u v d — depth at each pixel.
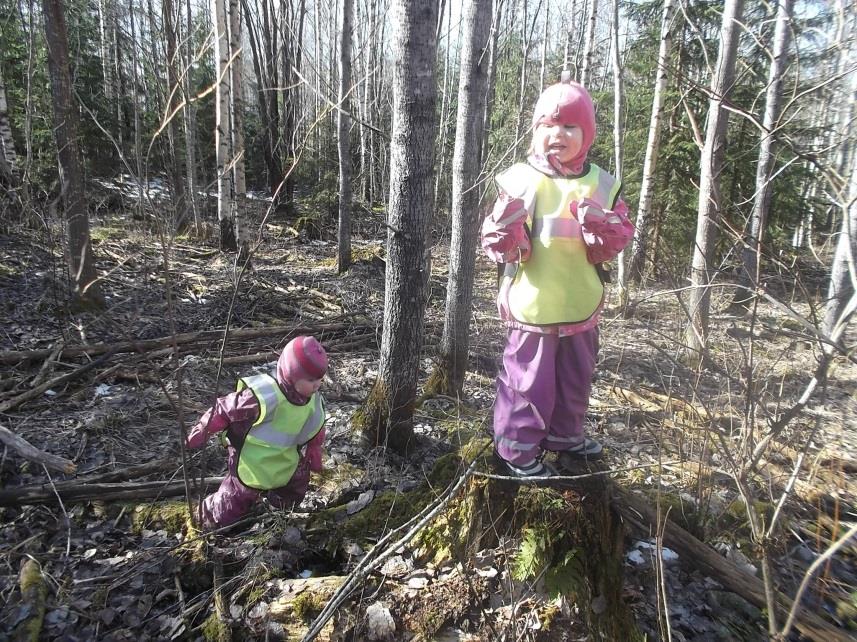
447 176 17.61
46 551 2.93
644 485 3.66
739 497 3.59
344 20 9.94
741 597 2.87
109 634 2.48
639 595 2.92
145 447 3.98
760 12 6.52
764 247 2.22
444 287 10.02
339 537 3.05
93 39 16.06
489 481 2.78
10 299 6.49
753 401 2.41
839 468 3.58
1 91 10.04
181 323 6.68
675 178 12.99
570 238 2.40
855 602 2.91
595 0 11.43
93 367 4.99
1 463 3.50
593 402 5.30
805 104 2.81
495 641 2.39
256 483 2.96
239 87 10.08
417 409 4.96
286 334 6.66
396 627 2.44
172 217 2.93
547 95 2.45
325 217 16.48
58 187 9.67
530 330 2.50
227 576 2.83
